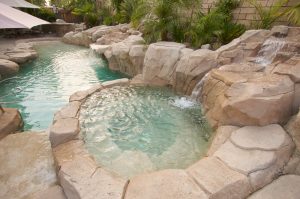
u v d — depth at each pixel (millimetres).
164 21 8773
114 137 4602
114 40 13109
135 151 4172
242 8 8469
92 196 2777
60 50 14883
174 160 3934
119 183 2979
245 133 3773
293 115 4059
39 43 17266
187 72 6719
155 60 7617
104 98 6391
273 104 3793
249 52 6551
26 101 7004
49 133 4605
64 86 8344
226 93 4367
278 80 4207
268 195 2885
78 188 2902
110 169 3670
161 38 9133
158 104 6133
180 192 2787
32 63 11359
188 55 6883
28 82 8688
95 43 14164
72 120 4746
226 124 4227
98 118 5293
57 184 3400
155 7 8789
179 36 8836
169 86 7449
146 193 2789
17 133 4695
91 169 3268
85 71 10266
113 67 10320
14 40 17297
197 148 4270
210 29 7918
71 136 4195
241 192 2891
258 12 7863
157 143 4434
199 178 2986
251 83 4199
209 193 2754
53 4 31094
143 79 7973
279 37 6695
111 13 19625
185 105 6090
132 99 6410
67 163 3414
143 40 9922
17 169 3707
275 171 3201
